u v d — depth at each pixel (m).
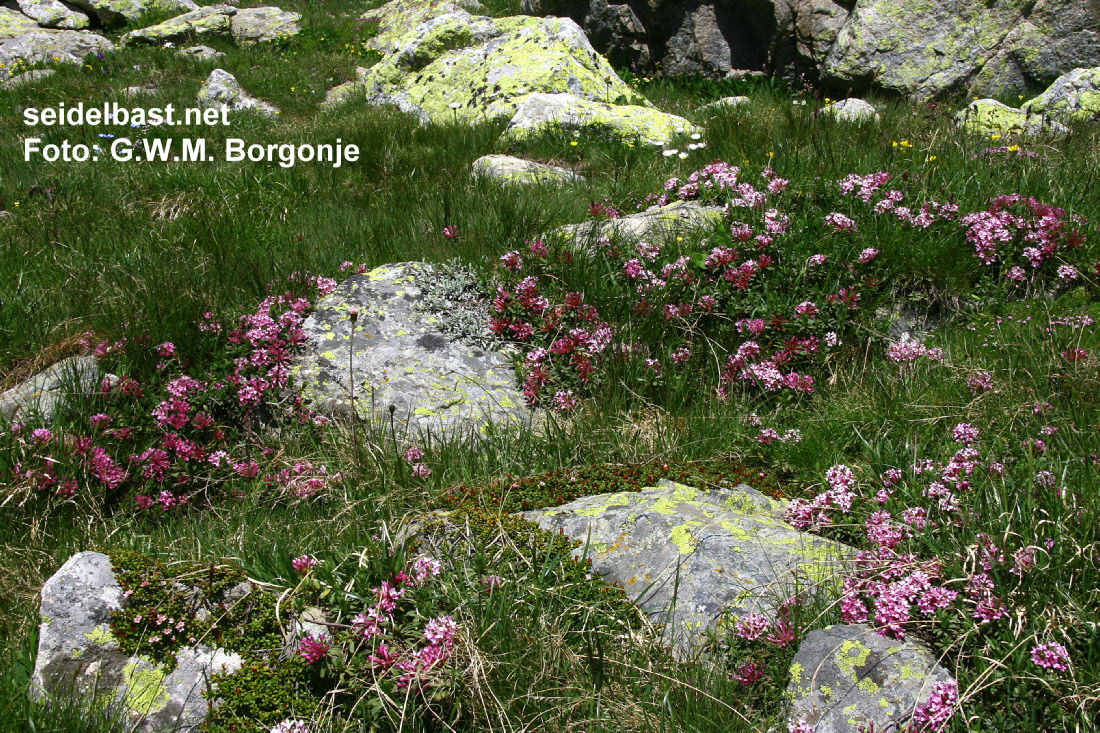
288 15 16.42
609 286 5.23
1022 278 5.12
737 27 12.81
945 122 8.45
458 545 3.22
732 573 2.98
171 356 4.61
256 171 8.06
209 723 2.57
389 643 2.70
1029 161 6.45
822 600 2.86
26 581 3.29
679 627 2.87
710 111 10.66
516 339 4.98
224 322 4.86
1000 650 2.54
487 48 11.26
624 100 10.62
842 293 4.81
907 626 2.76
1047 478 3.24
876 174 5.80
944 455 3.62
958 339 4.74
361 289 5.16
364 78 12.62
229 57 14.34
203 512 4.00
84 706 2.59
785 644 2.70
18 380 4.75
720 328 4.93
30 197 7.36
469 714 2.63
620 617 2.89
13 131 10.45
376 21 16.83
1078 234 5.15
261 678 2.65
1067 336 4.39
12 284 5.53
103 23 17.94
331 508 3.88
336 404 4.52
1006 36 10.88
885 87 11.28
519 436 4.26
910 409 4.02
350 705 2.61
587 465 3.86
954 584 2.80
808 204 5.61
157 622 2.72
